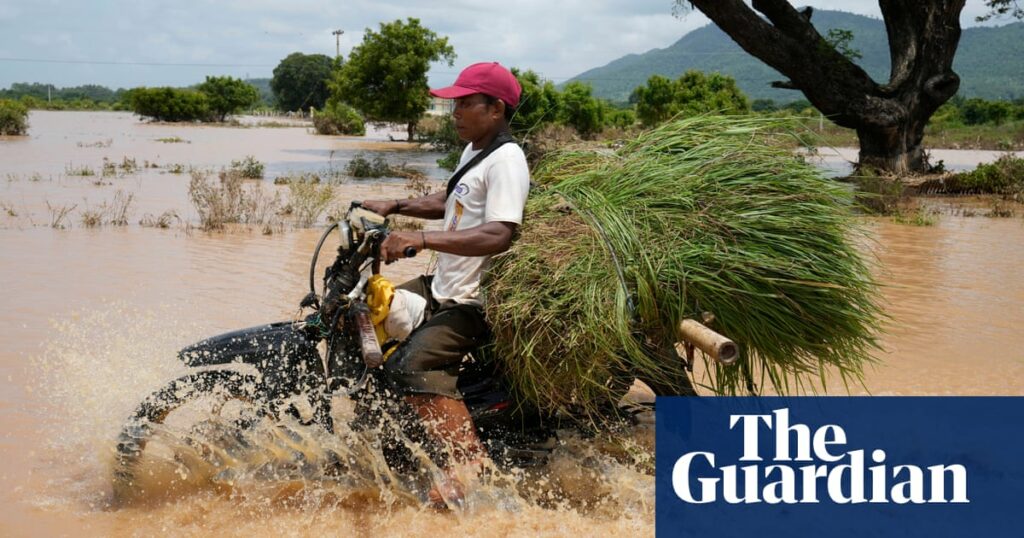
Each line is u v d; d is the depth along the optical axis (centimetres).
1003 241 1311
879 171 2216
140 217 1270
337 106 5047
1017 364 648
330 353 406
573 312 385
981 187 2194
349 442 413
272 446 422
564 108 3306
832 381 597
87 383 523
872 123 2272
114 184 1734
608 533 395
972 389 589
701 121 446
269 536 379
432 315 412
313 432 409
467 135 408
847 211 416
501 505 412
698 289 394
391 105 3984
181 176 1966
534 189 436
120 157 2528
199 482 418
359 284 397
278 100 8600
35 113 7125
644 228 403
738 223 399
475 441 407
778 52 2153
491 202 390
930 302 855
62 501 398
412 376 399
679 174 416
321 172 2280
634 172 425
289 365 404
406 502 416
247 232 1164
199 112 6284
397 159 2947
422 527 394
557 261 391
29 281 797
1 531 368
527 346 385
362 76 3981
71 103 9150
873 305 427
